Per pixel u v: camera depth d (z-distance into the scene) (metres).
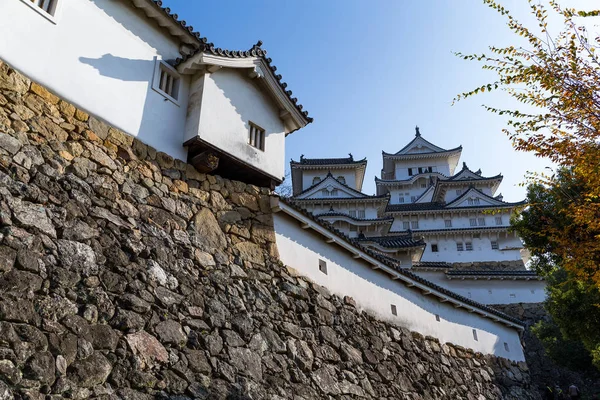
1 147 6.35
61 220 6.61
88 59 8.22
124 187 7.89
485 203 40.78
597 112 7.77
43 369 5.45
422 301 15.17
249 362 8.16
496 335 18.42
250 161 10.38
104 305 6.52
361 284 12.73
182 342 7.26
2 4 7.07
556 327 24.25
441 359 14.39
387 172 55.00
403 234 36.94
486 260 36.91
